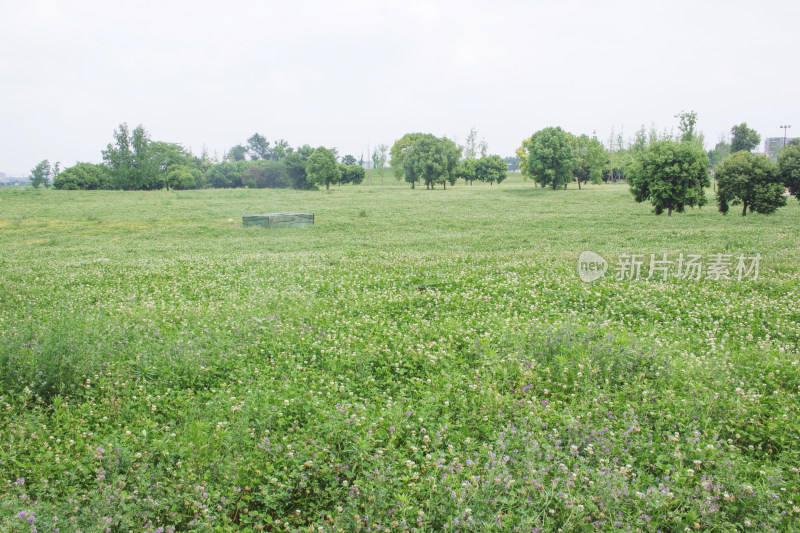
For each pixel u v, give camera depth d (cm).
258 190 8775
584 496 474
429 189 9062
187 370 805
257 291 1433
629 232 3031
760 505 464
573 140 8569
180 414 663
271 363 847
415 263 1980
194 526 464
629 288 1380
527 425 607
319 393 712
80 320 1009
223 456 548
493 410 652
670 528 452
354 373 798
